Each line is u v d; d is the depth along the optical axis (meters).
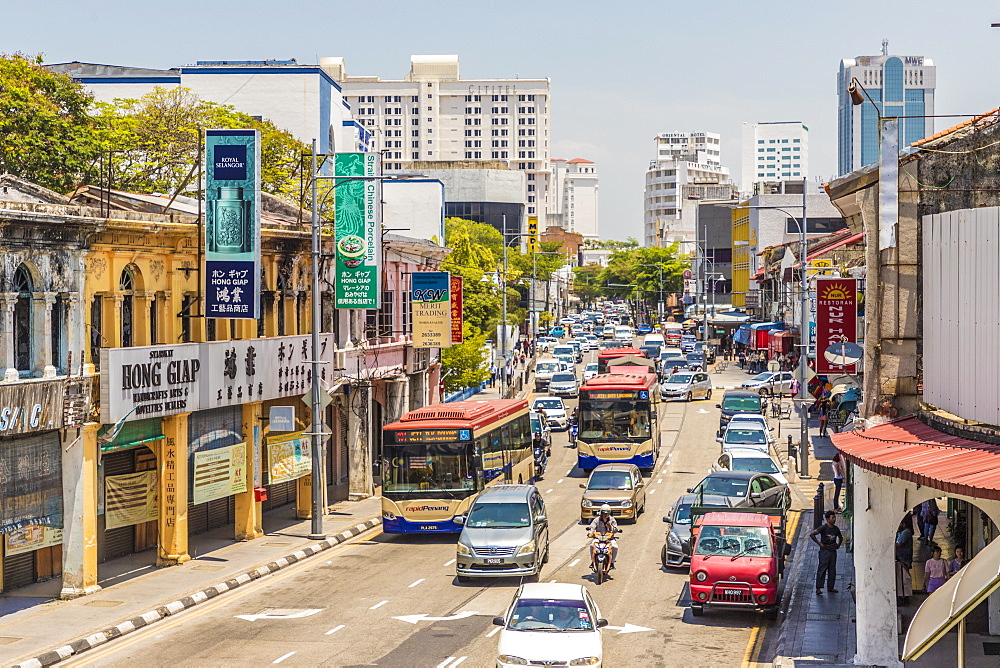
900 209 31.05
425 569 43.56
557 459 76.19
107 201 43.66
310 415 55.12
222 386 45.25
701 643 32.53
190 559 44.50
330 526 53.19
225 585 40.09
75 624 34.34
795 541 48.84
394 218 105.81
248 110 102.19
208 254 42.91
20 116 64.06
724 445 67.19
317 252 48.66
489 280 123.31
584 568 43.19
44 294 36.25
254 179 42.50
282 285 52.94
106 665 30.53
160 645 32.62
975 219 27.00
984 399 26.38
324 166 102.81
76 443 37.91
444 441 49.38
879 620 29.28
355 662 30.58
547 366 119.25
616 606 37.03
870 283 31.25
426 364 77.50
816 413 93.50
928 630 16.73
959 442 26.55
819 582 38.91
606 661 30.62
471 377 96.25
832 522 39.00
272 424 48.22
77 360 37.47
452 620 35.22
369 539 50.91
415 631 33.91
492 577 41.19
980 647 30.75
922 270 30.88
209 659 30.97
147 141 78.12
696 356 128.50
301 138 101.69
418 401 77.00
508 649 28.09
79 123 70.25
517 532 40.75
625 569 42.84
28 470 36.06
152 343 43.03
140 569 42.78
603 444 66.56
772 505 46.41
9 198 38.97
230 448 47.22
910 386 31.19
